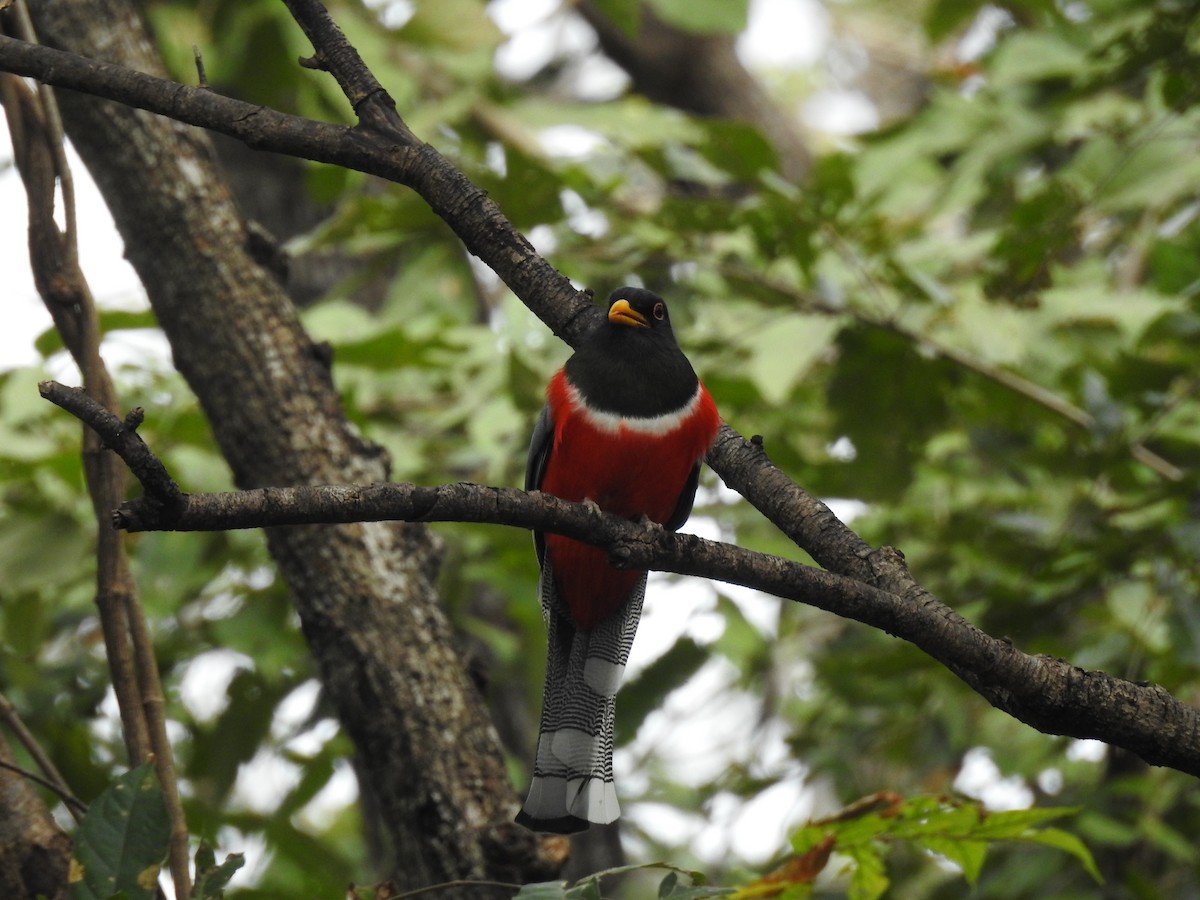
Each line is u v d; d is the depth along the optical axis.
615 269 12.53
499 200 11.87
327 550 8.34
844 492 12.58
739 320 12.75
